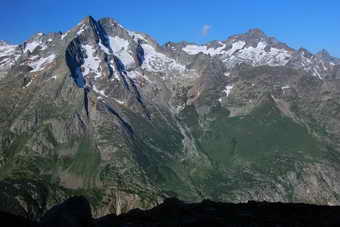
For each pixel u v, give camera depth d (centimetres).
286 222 6306
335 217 6538
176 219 6569
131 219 6638
